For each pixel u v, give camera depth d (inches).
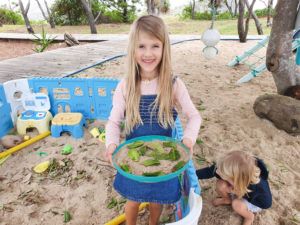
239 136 133.6
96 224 90.4
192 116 74.9
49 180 109.3
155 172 65.1
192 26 611.5
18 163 119.8
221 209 93.4
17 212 95.2
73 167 115.9
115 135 74.8
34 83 145.9
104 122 149.3
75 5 713.0
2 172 114.4
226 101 172.7
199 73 228.7
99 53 297.3
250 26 566.6
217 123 145.6
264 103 145.4
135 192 72.1
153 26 66.7
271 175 108.9
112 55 285.6
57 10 728.3
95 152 124.9
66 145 130.2
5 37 459.8
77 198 100.3
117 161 68.8
